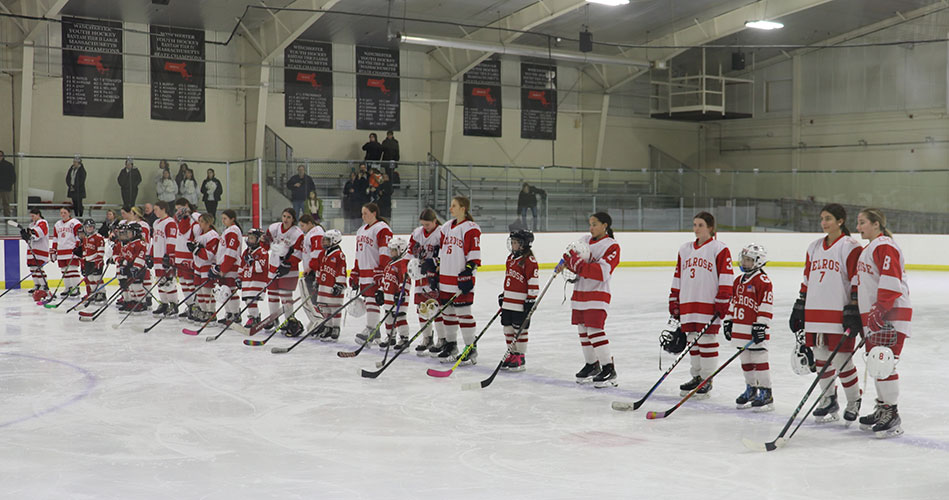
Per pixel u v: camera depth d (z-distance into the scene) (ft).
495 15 62.23
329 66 64.39
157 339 28.07
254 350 25.77
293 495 12.37
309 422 16.89
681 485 12.86
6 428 16.46
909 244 61.05
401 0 57.11
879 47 75.51
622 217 62.03
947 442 15.49
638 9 64.18
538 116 74.13
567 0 57.62
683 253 18.88
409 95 70.38
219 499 12.19
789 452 14.79
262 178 49.24
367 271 26.02
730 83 86.63
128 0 52.03
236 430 16.26
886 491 12.60
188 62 57.72
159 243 34.32
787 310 37.65
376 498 12.23
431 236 24.27
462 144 73.20
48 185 44.55
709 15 67.05
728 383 21.13
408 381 21.09
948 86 70.38
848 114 77.97
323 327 27.68
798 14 69.26
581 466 13.88
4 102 53.67
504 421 17.01
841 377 16.38
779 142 83.56
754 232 63.36
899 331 15.26
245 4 54.70
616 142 82.28
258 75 61.16
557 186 59.67
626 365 23.81
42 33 54.54
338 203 51.52
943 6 68.69
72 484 12.92
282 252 27.53
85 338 28.27
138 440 15.53
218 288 29.76
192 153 61.36
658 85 84.28
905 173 60.59
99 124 57.36
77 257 39.81
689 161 87.66
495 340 28.04
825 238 16.29
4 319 33.22
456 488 12.71
